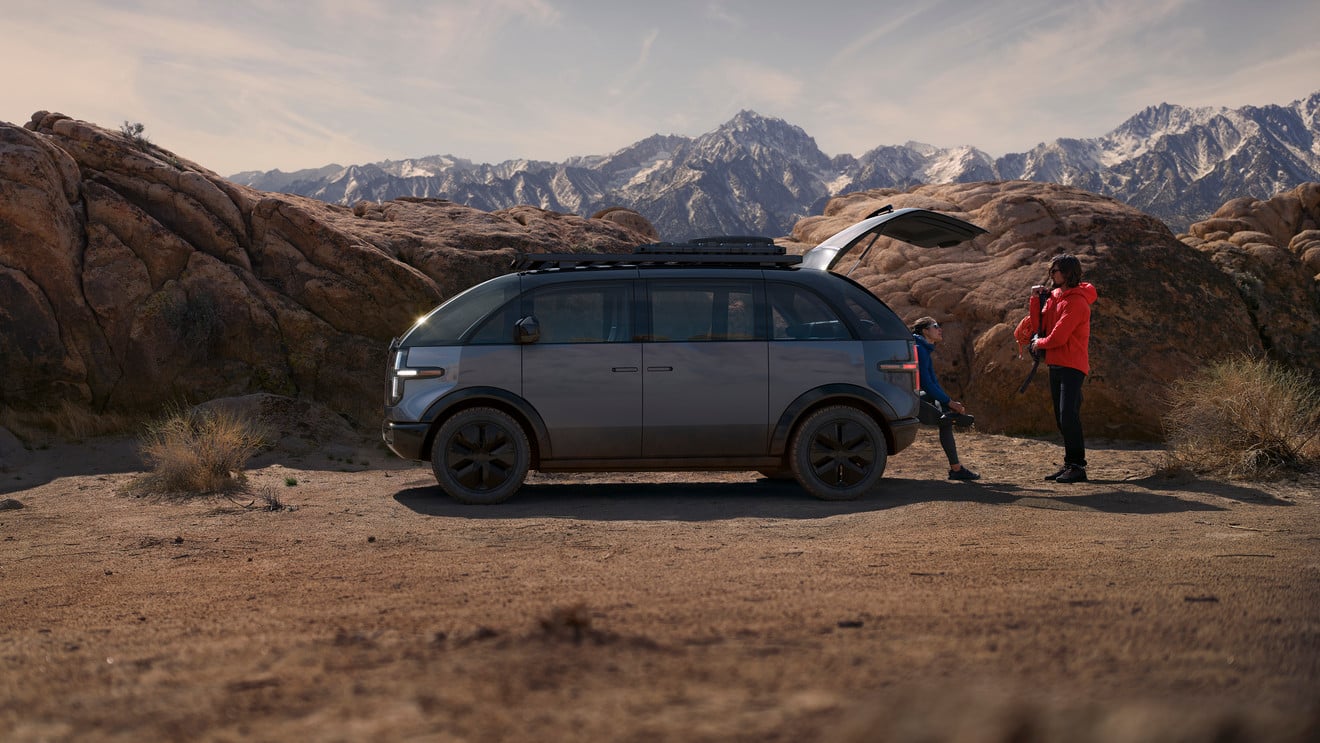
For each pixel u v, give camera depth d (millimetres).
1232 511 6379
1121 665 1346
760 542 5254
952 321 13820
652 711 1157
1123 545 4617
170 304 12414
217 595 3896
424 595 3428
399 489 8594
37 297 11914
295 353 12852
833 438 7617
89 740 1240
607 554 4844
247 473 9430
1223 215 18203
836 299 7953
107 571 5023
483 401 7680
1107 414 12438
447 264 14336
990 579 3258
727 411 7637
